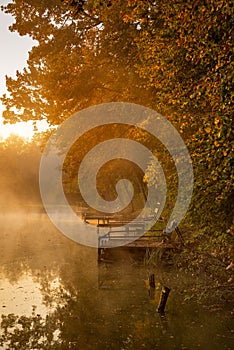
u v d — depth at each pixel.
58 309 13.74
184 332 11.27
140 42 15.50
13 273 19.66
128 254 20.83
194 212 11.39
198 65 10.49
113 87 22.22
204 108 10.09
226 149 7.91
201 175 10.02
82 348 10.39
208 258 13.95
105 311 13.42
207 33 9.12
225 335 10.95
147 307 13.70
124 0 17.03
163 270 19.03
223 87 8.01
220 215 10.67
